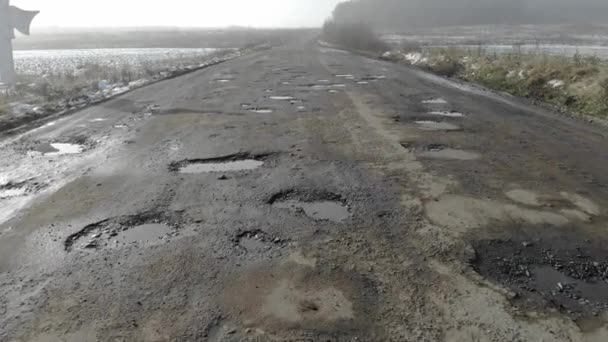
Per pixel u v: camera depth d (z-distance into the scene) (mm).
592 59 12789
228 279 3066
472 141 6988
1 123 8500
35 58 37406
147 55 38719
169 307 2752
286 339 2445
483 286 2977
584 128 7926
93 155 6402
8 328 2584
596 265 3254
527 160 5938
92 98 11914
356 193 4734
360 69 20250
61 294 2918
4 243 3664
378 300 2812
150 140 7250
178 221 4066
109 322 2617
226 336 2477
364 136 7383
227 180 5227
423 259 3332
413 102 10836
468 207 4316
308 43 59000
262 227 3920
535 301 2818
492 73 14758
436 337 2469
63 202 4566
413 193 4715
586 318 2652
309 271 3166
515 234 3736
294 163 5891
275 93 12758
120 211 4309
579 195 4629
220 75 18219
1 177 5426
